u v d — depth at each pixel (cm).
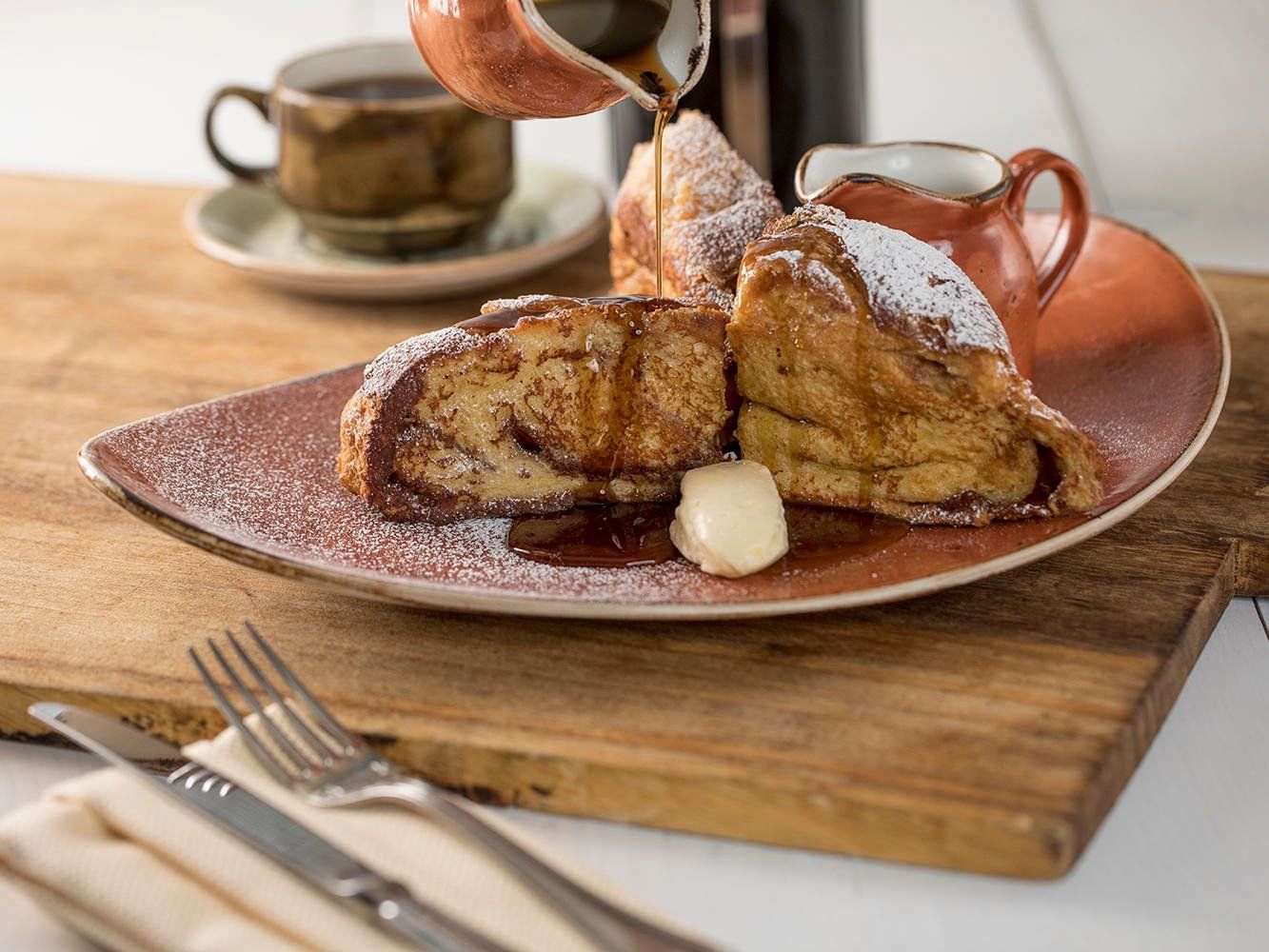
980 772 60
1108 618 67
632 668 65
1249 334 86
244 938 57
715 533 67
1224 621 71
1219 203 104
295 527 69
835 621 66
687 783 61
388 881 57
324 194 91
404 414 69
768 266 69
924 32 138
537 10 72
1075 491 68
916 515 70
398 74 97
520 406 70
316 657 65
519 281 94
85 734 62
